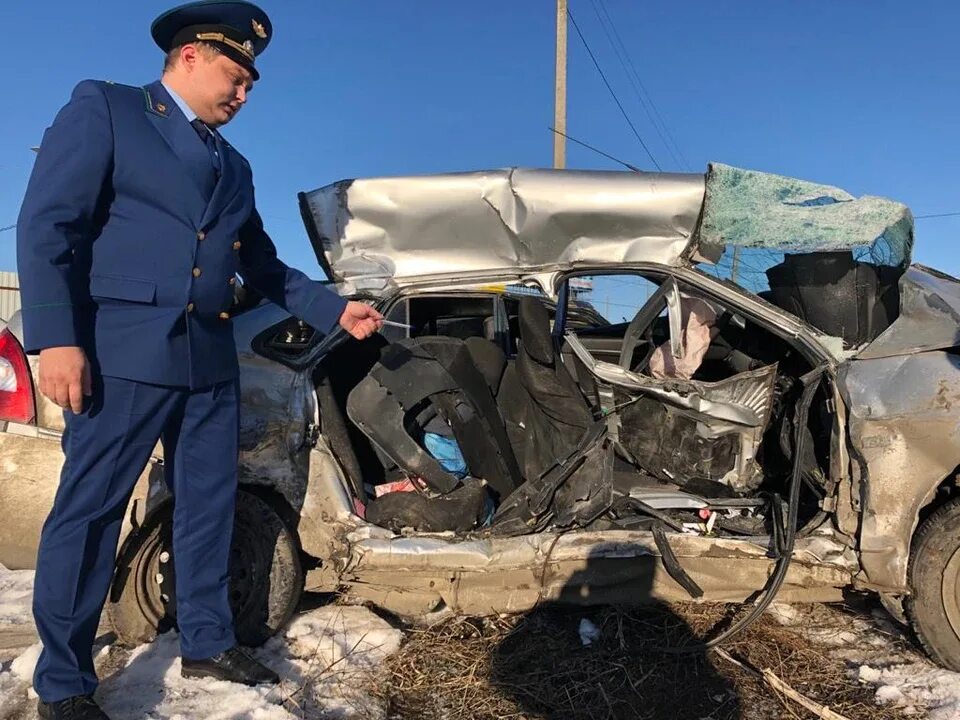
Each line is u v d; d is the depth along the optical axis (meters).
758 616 2.71
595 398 3.35
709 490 3.10
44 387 2.09
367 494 3.16
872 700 2.52
